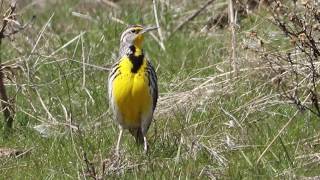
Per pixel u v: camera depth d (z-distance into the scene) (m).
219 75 14.39
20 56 15.95
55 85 15.22
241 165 11.86
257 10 16.12
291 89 13.32
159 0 18.33
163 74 15.46
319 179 11.20
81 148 12.45
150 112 12.77
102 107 14.38
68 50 16.66
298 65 13.58
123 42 12.74
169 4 18.28
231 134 12.89
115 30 17.42
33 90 15.06
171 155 12.45
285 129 12.83
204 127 13.17
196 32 17.55
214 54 15.98
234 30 14.64
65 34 17.72
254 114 13.45
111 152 12.44
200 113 13.69
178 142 12.75
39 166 12.40
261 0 15.16
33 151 12.99
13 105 13.96
